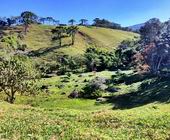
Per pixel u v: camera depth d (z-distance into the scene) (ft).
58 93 370.94
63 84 415.44
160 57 456.45
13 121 135.54
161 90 324.19
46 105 321.93
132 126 129.59
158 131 121.29
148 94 322.14
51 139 110.01
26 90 278.67
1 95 339.36
